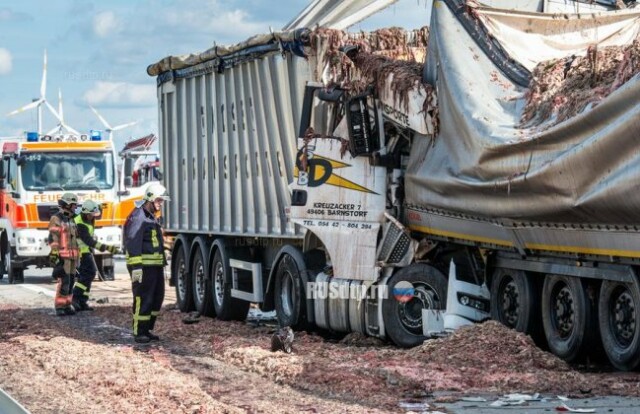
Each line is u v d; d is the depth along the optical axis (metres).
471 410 11.41
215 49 21.88
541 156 13.91
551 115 14.30
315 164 18.05
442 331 16.30
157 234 18.42
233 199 21.94
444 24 16.58
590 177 13.10
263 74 20.27
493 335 14.70
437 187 16.09
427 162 16.58
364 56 17.75
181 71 24.22
